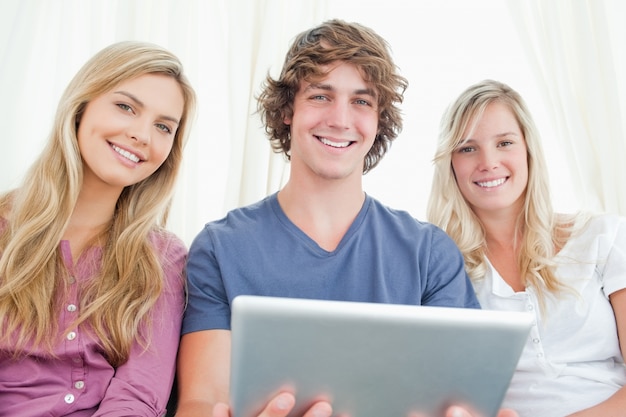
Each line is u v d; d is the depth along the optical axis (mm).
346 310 762
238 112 1953
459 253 1433
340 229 1385
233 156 1935
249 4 2004
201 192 2047
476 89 1582
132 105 1291
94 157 1276
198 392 1167
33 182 1287
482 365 818
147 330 1250
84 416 1146
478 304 1397
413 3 2188
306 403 821
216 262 1327
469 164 1564
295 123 1394
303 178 1377
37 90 2096
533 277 1449
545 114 2104
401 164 2158
